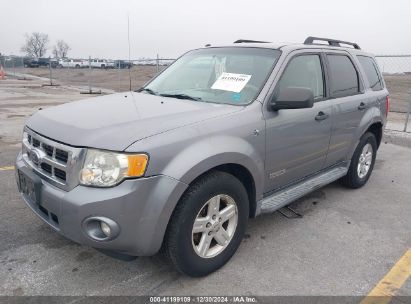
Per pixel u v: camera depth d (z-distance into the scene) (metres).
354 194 4.97
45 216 2.88
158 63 15.91
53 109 3.36
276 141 3.41
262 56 3.74
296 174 3.89
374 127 5.32
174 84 3.98
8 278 2.93
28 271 3.02
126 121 2.79
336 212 4.36
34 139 3.05
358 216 4.27
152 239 2.61
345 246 3.58
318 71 4.13
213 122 2.94
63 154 2.68
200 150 2.74
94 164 2.52
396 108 14.70
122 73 35.56
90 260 3.20
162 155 2.58
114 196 2.46
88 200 2.48
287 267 3.20
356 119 4.65
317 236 3.76
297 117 3.62
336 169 4.66
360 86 4.86
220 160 2.85
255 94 3.37
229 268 3.15
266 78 3.47
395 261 3.34
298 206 4.50
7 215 3.97
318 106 3.95
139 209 2.52
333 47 4.54
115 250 2.61
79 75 35.69
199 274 2.97
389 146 8.05
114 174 2.49
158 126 2.72
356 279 3.06
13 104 13.59
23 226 3.74
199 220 2.87
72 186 2.59
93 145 2.54
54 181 2.72
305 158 3.89
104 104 3.36
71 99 15.85
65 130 2.77
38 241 3.47
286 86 3.60
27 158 3.17
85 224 2.52
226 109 3.17
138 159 2.49
